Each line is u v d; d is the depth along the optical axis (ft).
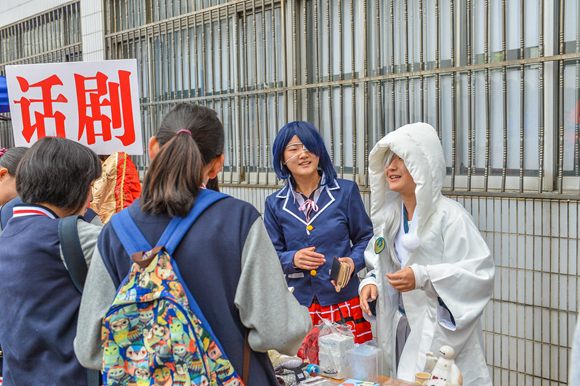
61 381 4.01
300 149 6.95
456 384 4.77
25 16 17.06
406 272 5.74
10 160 6.42
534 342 7.68
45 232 4.16
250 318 3.44
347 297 7.04
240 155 11.73
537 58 7.44
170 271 3.28
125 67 8.71
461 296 5.68
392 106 9.29
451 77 8.48
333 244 7.08
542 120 7.47
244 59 11.35
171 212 3.48
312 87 10.25
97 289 3.54
